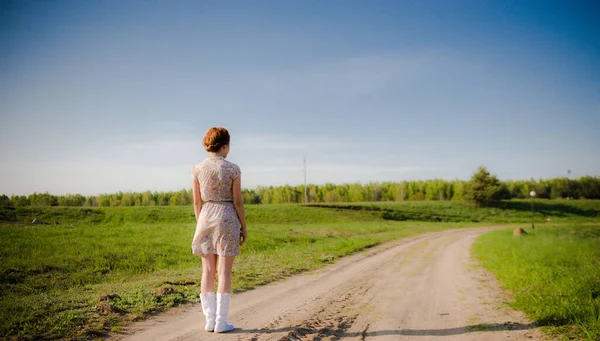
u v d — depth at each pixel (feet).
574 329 12.42
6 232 55.36
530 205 288.51
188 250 47.62
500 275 26.99
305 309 15.61
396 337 11.75
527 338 11.60
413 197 394.73
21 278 30.25
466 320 14.10
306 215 181.37
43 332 10.89
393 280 25.67
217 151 11.75
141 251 44.29
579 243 60.54
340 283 24.00
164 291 17.22
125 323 12.32
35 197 249.75
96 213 138.21
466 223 198.49
